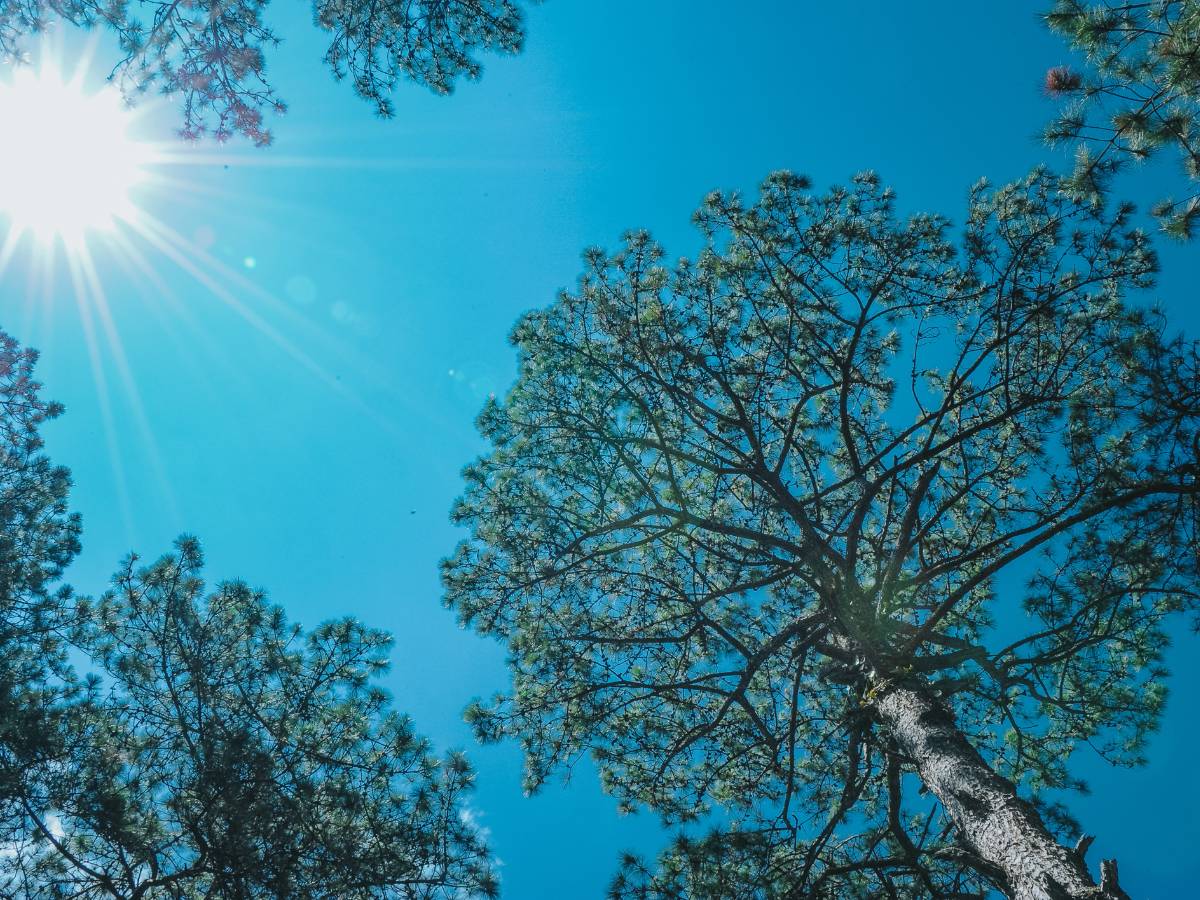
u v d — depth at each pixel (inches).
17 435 397.7
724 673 318.7
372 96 335.9
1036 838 216.4
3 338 403.5
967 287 331.3
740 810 347.9
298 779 265.0
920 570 331.9
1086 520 299.6
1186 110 240.4
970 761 250.4
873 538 341.4
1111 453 311.1
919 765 263.4
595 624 370.6
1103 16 235.5
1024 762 360.2
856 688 306.0
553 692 347.9
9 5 296.0
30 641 313.6
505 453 360.2
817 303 353.7
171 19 300.0
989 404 365.1
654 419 333.1
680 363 352.2
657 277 358.3
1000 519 367.2
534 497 355.6
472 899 261.9
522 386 360.2
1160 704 338.6
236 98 320.5
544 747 343.6
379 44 332.5
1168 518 284.4
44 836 248.7
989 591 363.3
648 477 365.4
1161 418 277.7
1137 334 290.7
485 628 354.6
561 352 354.9
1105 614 327.3
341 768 279.4
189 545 315.6
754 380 360.8
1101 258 309.4
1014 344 339.6
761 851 292.7
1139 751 343.0
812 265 344.5
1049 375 319.0
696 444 371.6
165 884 246.5
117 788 264.1
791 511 318.0
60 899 245.9
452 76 344.2
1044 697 303.0
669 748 343.6
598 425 348.8
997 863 221.1
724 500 384.8
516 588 345.1
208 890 249.8
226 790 250.4
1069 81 249.0
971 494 366.3
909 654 292.4
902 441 314.2
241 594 311.0
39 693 292.2
